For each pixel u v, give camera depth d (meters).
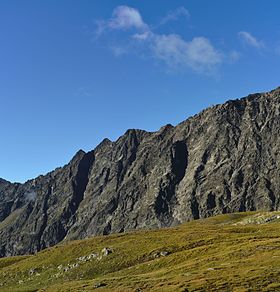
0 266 177.00
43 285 124.88
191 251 111.69
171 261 107.81
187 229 170.00
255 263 78.94
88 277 120.69
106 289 81.94
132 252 129.25
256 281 65.38
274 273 68.25
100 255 134.12
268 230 133.75
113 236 167.25
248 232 139.50
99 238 166.62
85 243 161.12
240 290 61.69
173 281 75.19
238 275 70.50
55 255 153.50
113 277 100.44
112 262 124.94
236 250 97.06
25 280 137.25
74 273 126.25
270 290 60.09
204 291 64.75
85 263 132.62
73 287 92.94
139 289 74.94
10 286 134.62
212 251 105.88
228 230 146.00
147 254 122.50
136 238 150.88
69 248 158.75
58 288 97.88
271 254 85.12
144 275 93.62
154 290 71.25
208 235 136.38
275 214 198.88
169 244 131.38
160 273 92.00
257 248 94.50
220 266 82.44
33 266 149.00
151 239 141.50
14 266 158.12
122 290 77.12
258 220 196.25
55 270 136.38
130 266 119.31
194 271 84.31
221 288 64.62
